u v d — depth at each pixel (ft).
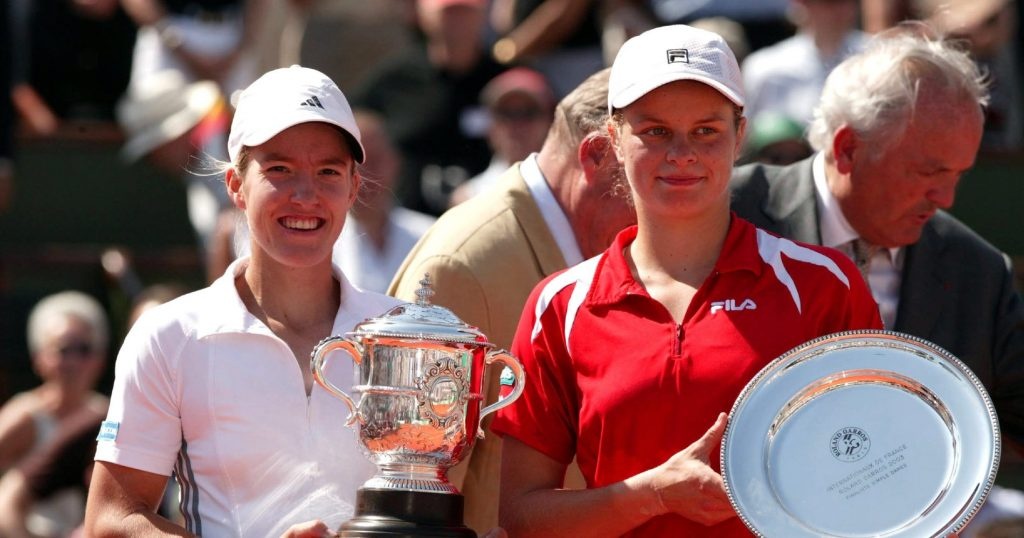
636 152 43.57
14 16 102.22
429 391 43.37
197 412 45.60
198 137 101.71
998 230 99.55
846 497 41.83
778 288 43.70
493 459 53.98
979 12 100.78
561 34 104.17
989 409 41.98
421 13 104.73
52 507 89.81
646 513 42.09
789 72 96.99
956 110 53.36
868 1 102.47
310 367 46.24
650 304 43.91
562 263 55.31
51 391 91.66
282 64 108.99
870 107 53.88
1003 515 75.20
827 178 56.03
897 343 42.65
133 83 108.06
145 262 101.09
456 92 102.73
